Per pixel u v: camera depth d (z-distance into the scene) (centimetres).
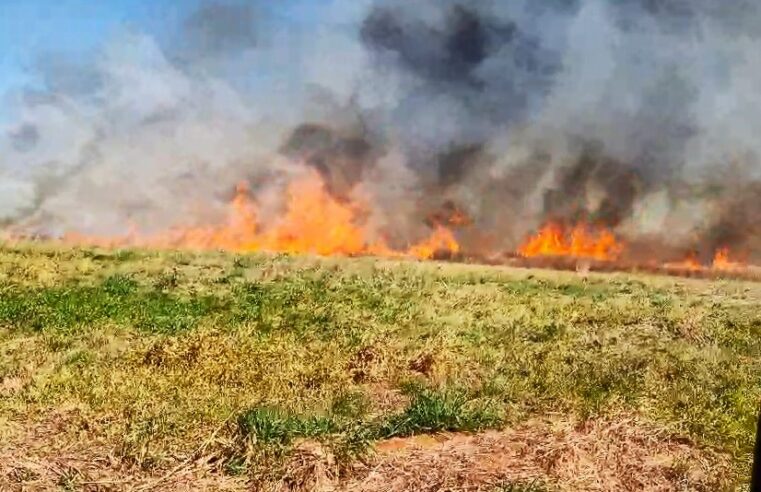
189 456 619
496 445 647
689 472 611
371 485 566
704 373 939
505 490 551
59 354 974
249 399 767
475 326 1248
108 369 892
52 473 577
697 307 1542
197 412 719
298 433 647
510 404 781
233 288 1603
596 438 657
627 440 664
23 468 575
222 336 1077
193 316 1266
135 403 748
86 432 668
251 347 1009
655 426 705
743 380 916
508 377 898
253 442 619
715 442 691
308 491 561
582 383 871
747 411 785
